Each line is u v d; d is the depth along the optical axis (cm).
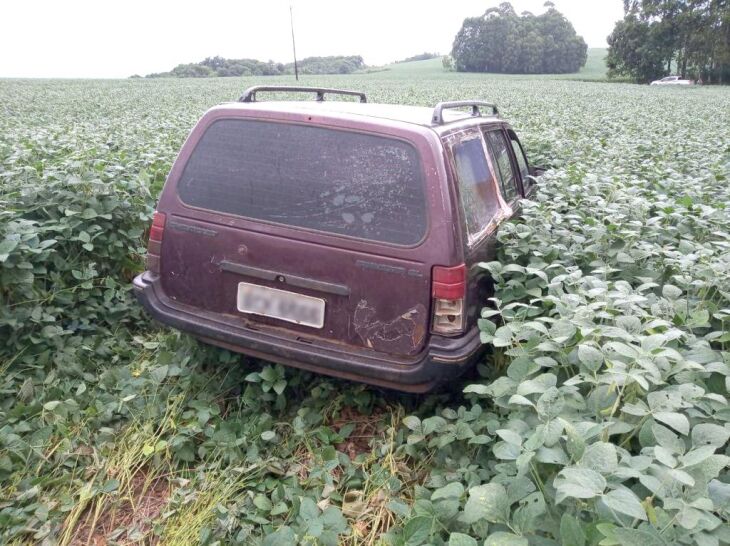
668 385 264
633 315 295
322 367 346
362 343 342
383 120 344
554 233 427
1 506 293
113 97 2742
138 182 570
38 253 433
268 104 376
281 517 295
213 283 374
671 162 837
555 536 209
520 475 219
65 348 424
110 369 410
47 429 337
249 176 363
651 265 418
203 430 351
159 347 446
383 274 331
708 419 257
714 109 2353
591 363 254
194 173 377
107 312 479
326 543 260
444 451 322
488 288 376
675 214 477
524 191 553
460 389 382
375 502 308
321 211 345
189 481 316
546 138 1019
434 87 4116
